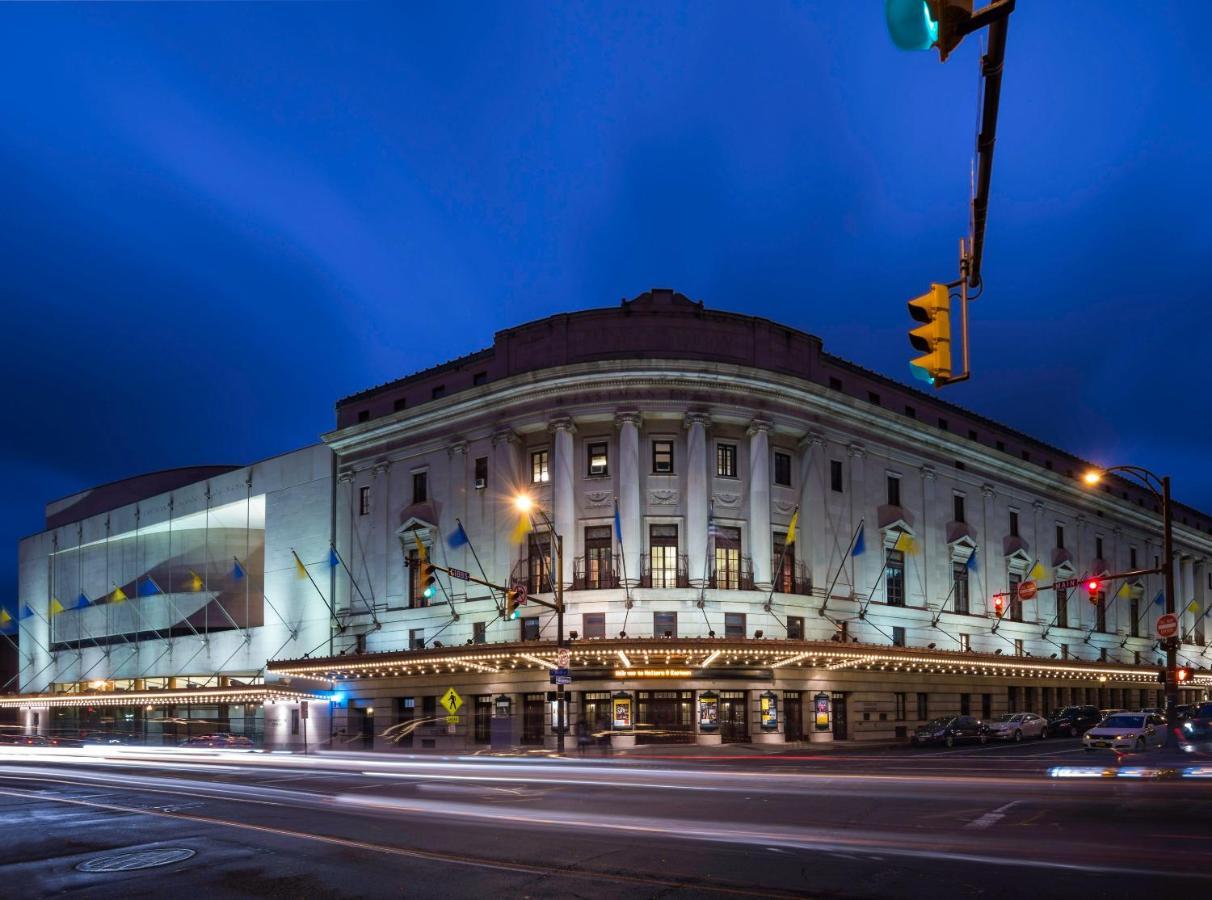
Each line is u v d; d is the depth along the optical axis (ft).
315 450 200.23
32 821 61.72
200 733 214.07
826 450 172.55
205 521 230.07
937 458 198.59
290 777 96.58
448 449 174.91
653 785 79.51
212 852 47.91
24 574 284.61
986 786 73.82
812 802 65.05
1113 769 88.33
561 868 41.78
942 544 195.31
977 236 34.06
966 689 192.95
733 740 150.10
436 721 165.37
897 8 22.89
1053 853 43.62
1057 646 221.66
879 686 172.04
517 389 162.91
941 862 41.91
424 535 174.19
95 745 183.93
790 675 156.25
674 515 156.15
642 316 163.63
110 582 252.83
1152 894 35.32
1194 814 55.67
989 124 28.19
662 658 144.56
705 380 157.79
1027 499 223.10
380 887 38.65
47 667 269.64
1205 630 288.92
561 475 157.89
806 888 37.19
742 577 157.17
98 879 41.68
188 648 224.33
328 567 191.93
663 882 38.58
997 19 22.91
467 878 40.01
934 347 37.88
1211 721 110.63
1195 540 288.71
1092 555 242.99
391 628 177.68
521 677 155.33
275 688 180.34
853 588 172.96
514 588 129.59
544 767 105.91
